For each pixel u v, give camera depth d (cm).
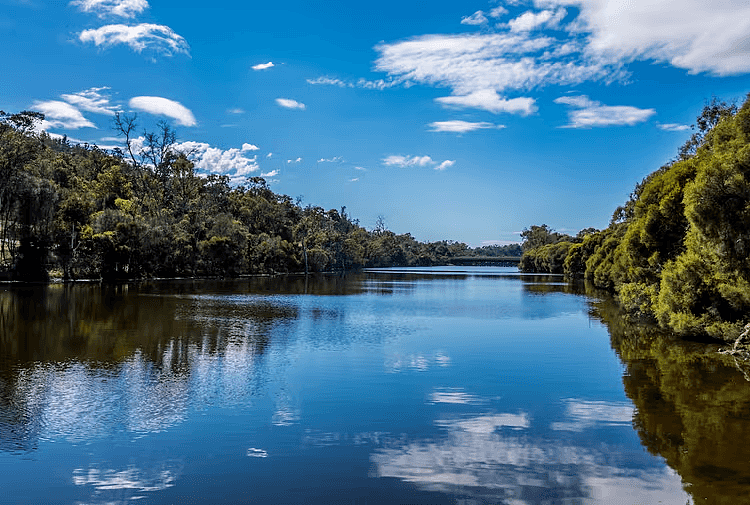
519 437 1384
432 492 1066
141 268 9206
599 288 8844
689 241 3180
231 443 1334
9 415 1551
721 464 1191
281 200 18738
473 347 2797
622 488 1077
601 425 1478
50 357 2408
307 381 1995
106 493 1058
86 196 9438
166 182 12544
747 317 2739
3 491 1067
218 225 11794
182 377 2045
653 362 2389
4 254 7375
